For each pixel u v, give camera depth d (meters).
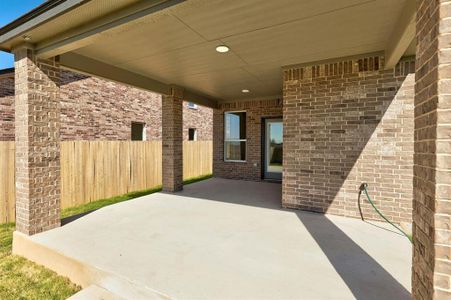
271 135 8.91
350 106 4.44
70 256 3.00
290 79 4.94
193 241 3.43
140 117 10.51
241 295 2.22
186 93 7.42
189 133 14.20
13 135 6.79
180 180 7.05
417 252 1.63
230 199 5.99
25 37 3.43
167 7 2.51
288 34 3.54
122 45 3.95
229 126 9.60
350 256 2.95
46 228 3.84
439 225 1.33
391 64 3.95
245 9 2.90
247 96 8.41
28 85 3.60
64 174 6.26
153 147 8.88
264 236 3.59
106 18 2.88
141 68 5.18
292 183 5.02
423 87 1.55
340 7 2.86
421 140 1.57
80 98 8.23
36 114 3.69
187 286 2.36
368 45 3.93
